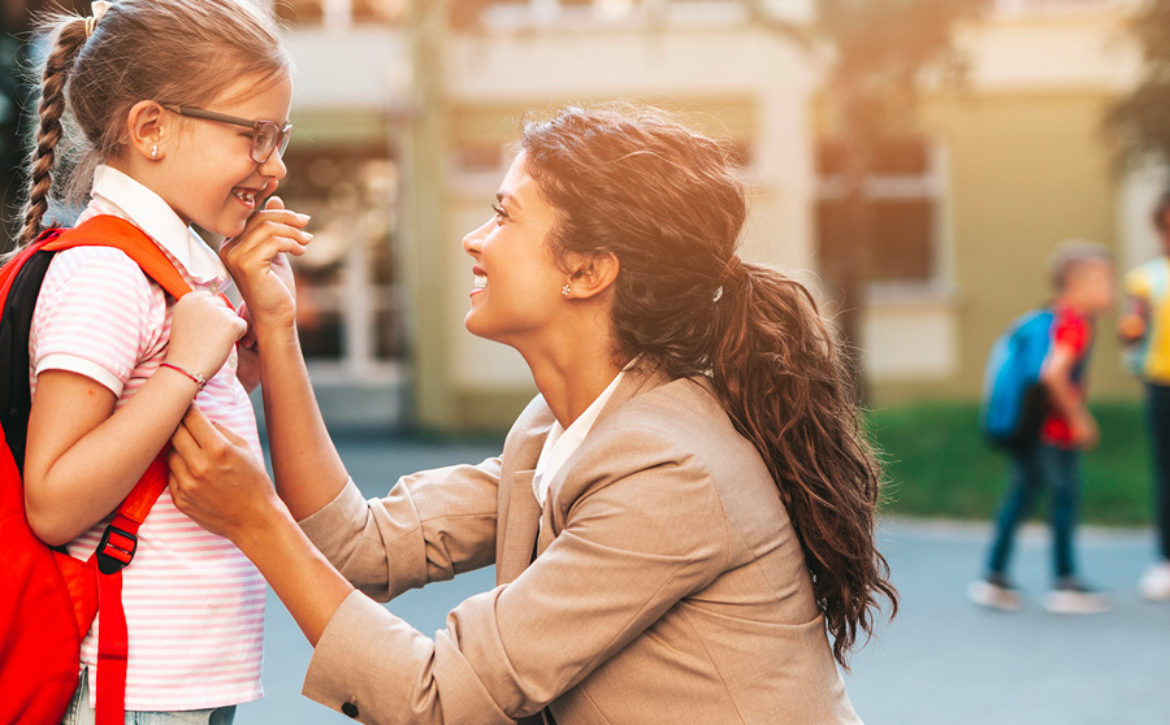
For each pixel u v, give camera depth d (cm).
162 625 172
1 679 161
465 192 1473
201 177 182
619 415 181
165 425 166
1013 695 478
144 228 180
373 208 1555
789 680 177
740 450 182
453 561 217
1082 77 1478
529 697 169
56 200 192
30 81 210
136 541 172
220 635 178
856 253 1223
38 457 163
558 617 169
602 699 177
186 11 182
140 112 180
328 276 1557
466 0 1420
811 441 189
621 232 182
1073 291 640
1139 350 664
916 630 585
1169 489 657
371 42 1459
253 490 173
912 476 1015
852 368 205
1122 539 830
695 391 186
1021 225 1499
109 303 169
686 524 170
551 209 184
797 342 190
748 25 1353
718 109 1480
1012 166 1494
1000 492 970
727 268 188
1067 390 630
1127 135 1212
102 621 168
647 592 170
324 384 1555
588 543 171
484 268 191
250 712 452
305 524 206
